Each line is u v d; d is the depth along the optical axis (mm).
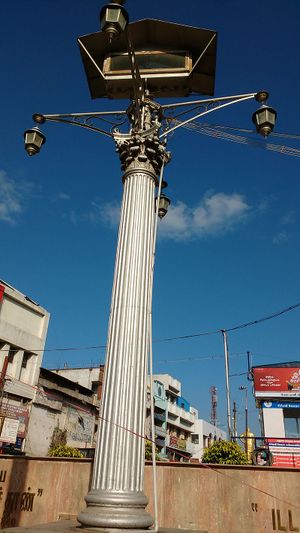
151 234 5777
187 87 6973
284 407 17766
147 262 5555
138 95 6398
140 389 4883
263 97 6398
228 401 23234
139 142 6098
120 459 4488
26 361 22328
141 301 5285
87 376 32750
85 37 7105
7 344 21016
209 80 7227
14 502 8102
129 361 4938
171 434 50938
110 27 5160
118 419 4660
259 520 7020
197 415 62188
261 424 18297
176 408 52188
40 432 22312
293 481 7184
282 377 18188
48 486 8070
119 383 4828
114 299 5363
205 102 6543
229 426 22766
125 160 6219
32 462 8383
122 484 4387
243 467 7410
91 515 4180
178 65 6887
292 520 6918
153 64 6926
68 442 24797
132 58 5699
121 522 4082
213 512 7195
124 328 5105
